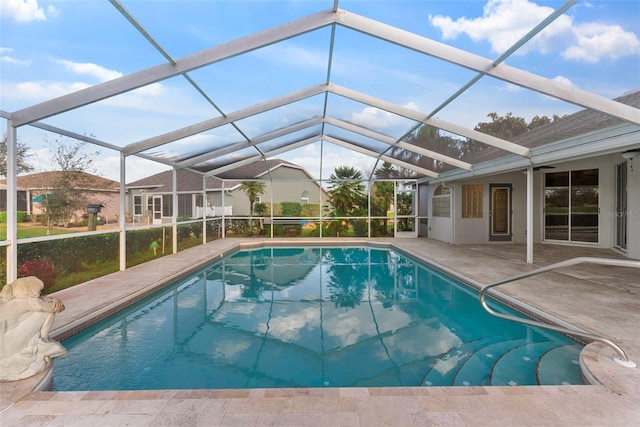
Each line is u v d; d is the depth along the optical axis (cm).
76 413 232
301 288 716
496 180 1205
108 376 346
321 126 1064
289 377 347
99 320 464
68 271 589
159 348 414
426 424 219
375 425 218
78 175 601
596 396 251
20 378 277
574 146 609
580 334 319
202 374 353
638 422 221
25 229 492
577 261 292
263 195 1728
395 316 534
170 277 675
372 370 362
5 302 279
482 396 252
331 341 439
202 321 514
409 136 919
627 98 473
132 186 1678
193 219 1188
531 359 379
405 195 1508
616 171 951
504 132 683
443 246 1155
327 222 1502
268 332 470
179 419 225
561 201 1117
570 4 361
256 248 1288
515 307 501
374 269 909
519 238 1207
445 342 434
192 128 744
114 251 725
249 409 236
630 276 653
